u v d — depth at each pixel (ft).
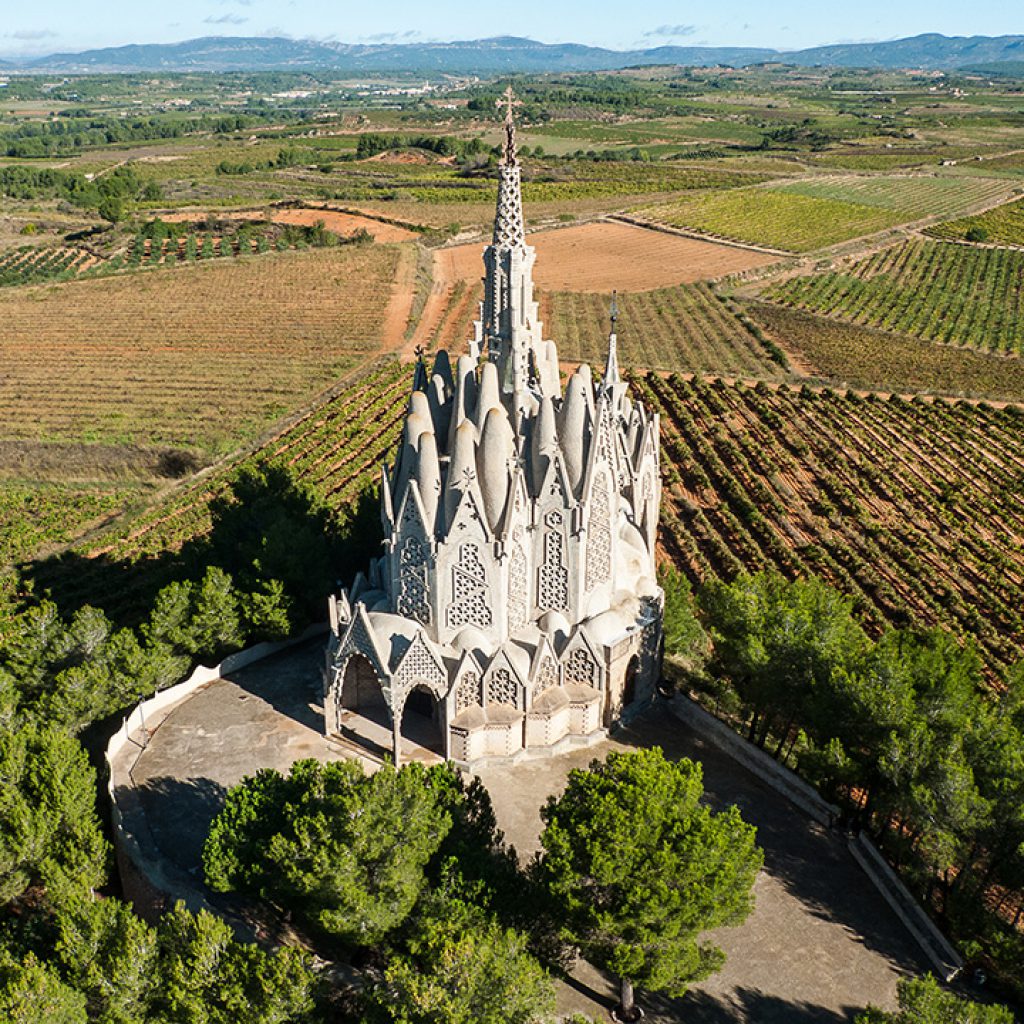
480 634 182.19
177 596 211.61
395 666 177.58
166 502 384.27
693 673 232.73
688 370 579.07
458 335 632.79
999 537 353.31
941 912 156.56
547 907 134.51
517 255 167.63
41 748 168.04
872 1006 118.93
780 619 191.62
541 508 179.83
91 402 504.02
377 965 143.23
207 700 208.44
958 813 141.79
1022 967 139.03
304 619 226.38
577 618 189.26
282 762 187.52
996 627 297.53
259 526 254.06
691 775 141.38
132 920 130.11
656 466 208.44
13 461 438.81
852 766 163.22
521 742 188.24
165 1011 123.54
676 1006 138.21
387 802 138.21
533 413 180.45
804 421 483.92
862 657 182.39
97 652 204.33
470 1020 110.42
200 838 169.48
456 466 167.32
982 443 452.76
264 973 122.01
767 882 161.38
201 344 610.65
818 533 358.43
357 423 472.44
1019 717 173.06
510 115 159.63
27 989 114.62
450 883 135.33
